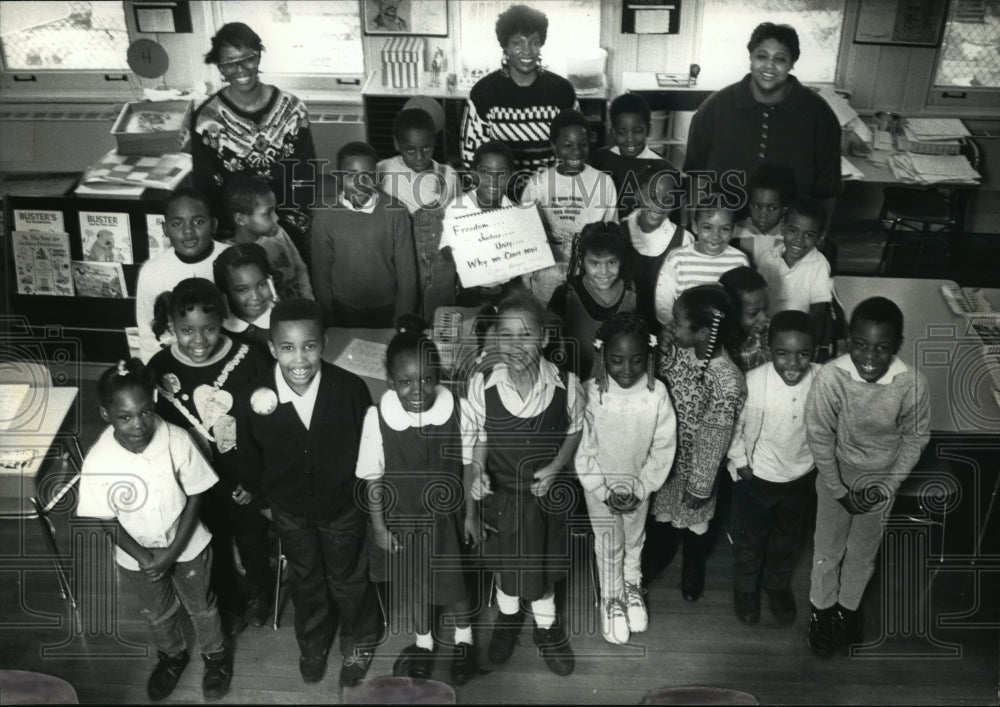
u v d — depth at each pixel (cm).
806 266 345
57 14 496
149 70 498
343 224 357
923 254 459
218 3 493
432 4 491
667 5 468
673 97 479
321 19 496
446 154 485
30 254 432
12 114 504
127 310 437
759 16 473
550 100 408
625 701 311
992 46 468
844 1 467
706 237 335
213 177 404
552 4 478
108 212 425
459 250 369
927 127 474
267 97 401
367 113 496
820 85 486
